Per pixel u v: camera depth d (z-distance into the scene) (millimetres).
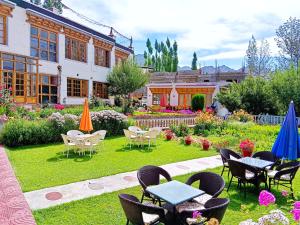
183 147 11695
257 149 11195
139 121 15742
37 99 18812
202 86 29734
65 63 22062
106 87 27812
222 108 26531
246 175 6617
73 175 7215
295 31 37531
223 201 3943
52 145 11234
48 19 20000
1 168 7562
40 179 6789
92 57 25422
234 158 7633
